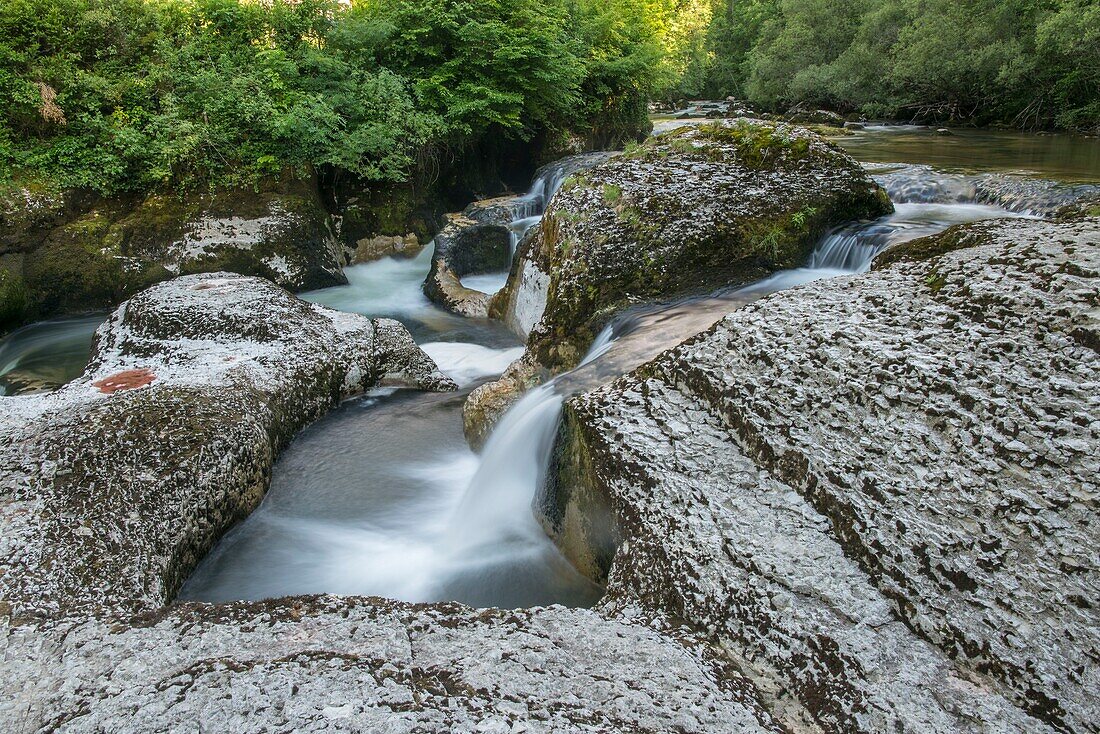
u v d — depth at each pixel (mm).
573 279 6156
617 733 2240
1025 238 3770
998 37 21141
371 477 5172
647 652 2645
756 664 2631
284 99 11586
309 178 11312
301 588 3973
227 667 2557
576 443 3783
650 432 3502
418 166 12742
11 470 4055
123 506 3918
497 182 15656
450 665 2547
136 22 11609
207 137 10695
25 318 9422
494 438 4926
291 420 5688
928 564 2584
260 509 4797
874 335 3326
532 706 2344
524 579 3871
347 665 2533
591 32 17609
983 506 2611
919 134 19922
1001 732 2205
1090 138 17625
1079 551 2402
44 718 2441
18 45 10523
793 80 31047
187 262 10195
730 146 6996
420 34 13688
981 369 2939
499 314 8844
